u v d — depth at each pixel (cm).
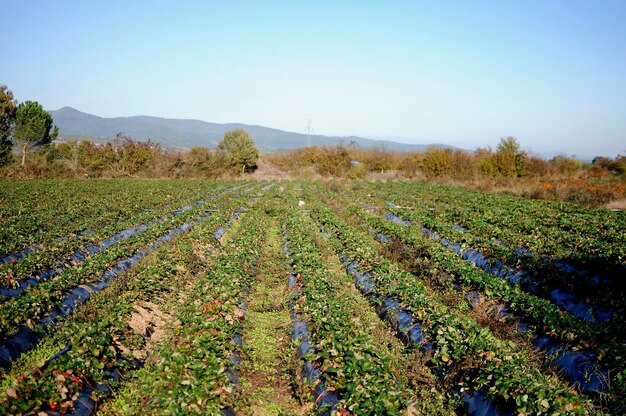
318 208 2866
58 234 1812
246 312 1216
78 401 727
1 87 5088
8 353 891
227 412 741
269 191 4112
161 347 955
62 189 3472
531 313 1100
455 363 874
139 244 1714
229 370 872
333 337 920
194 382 734
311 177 6544
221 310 1079
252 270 1543
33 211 2362
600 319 1167
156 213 2445
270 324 1173
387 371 810
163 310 1208
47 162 5412
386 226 2191
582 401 754
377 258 1566
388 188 4519
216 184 4747
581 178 4988
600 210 2956
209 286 1220
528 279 1445
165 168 5731
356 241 1839
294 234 1992
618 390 786
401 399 726
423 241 1852
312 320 1060
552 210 2909
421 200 3491
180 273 1463
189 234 1991
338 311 1053
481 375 805
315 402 796
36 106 5397
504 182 4650
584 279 1322
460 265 1474
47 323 1041
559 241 1917
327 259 1734
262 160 8112
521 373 776
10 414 632
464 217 2553
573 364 904
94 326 905
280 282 1482
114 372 845
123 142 5656
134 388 820
